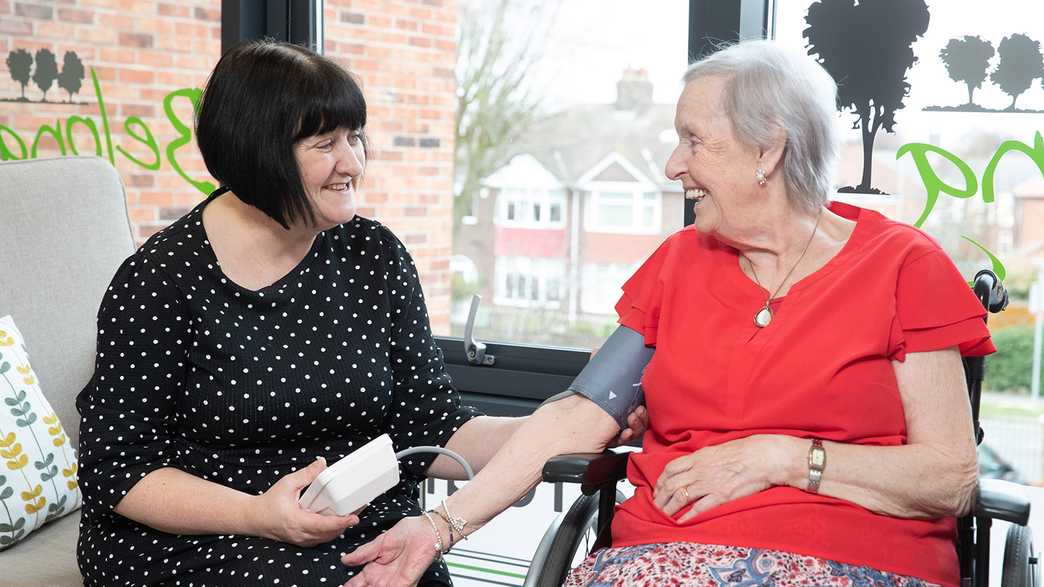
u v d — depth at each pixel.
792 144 1.59
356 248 1.85
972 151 2.13
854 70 2.21
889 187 2.21
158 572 1.64
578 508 1.71
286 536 1.57
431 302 2.85
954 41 2.12
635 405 1.77
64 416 2.21
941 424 1.55
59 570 1.85
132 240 2.41
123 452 1.65
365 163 1.75
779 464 1.53
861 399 1.55
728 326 1.65
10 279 2.17
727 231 1.64
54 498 2.03
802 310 1.60
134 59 2.99
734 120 1.59
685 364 1.65
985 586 1.54
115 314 1.66
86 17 3.04
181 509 1.61
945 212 2.16
